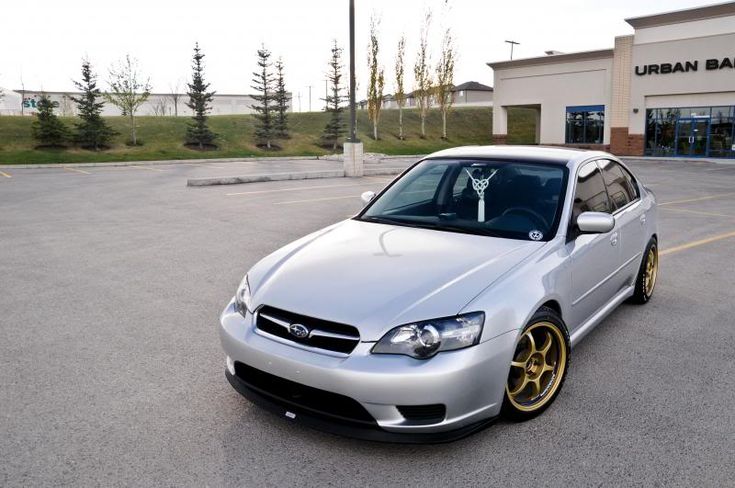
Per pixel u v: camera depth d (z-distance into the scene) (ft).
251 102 232.32
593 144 115.03
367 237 12.23
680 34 98.32
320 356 9.09
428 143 145.48
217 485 8.83
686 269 21.98
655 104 104.17
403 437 8.91
